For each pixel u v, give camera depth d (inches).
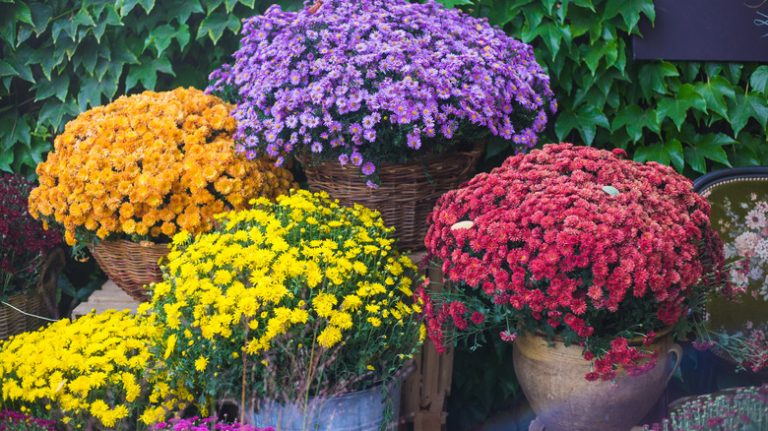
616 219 62.8
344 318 63.7
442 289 74.6
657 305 65.7
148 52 99.0
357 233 73.2
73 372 69.6
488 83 76.8
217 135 85.9
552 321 63.8
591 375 64.4
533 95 81.7
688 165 97.3
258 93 77.7
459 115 74.1
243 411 65.7
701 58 90.7
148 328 68.4
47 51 97.3
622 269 61.1
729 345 78.2
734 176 83.4
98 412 66.5
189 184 79.6
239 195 81.3
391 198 79.5
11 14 94.6
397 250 82.4
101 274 110.8
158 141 80.8
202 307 64.4
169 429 67.3
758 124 96.5
